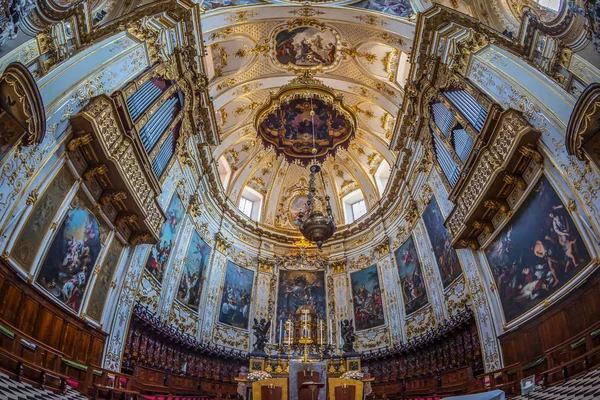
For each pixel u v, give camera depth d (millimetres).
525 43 10469
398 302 18953
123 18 11477
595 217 7641
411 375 16219
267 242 24422
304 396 10750
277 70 20469
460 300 13969
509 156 9648
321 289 22875
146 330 13352
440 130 14367
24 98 6746
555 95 8961
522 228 10234
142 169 11258
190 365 16078
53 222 8469
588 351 7586
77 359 9469
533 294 9688
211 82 18719
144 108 11516
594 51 8031
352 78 20688
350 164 25688
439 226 15852
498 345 11062
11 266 7117
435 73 14266
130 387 11461
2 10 6426
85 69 9320
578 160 8062
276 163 26188
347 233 24250
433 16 13500
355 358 15000
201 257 19031
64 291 9094
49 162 8156
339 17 17297
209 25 15719
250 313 21266
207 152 19312
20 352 7168
